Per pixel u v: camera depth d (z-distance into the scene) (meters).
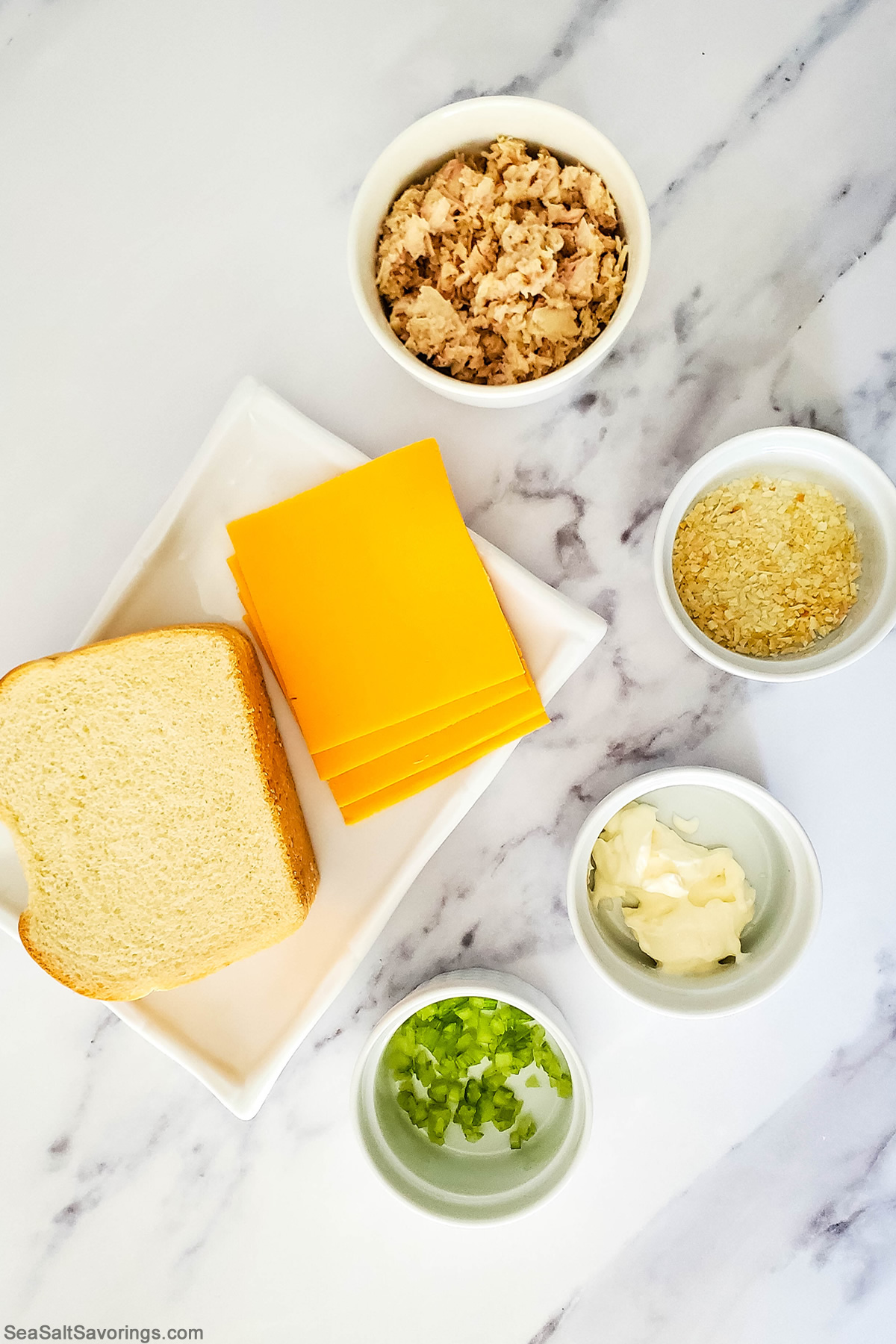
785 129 0.55
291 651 0.52
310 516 0.52
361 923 0.55
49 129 0.55
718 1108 0.59
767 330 0.56
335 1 0.54
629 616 0.56
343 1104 0.59
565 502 0.56
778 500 0.53
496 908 0.58
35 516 0.56
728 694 0.57
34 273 0.56
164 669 0.53
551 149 0.50
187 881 0.53
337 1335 0.59
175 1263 0.59
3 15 0.55
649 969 0.55
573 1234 0.59
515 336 0.50
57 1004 0.58
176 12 0.55
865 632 0.51
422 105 0.55
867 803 0.57
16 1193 0.59
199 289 0.56
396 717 0.52
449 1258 0.59
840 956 0.58
